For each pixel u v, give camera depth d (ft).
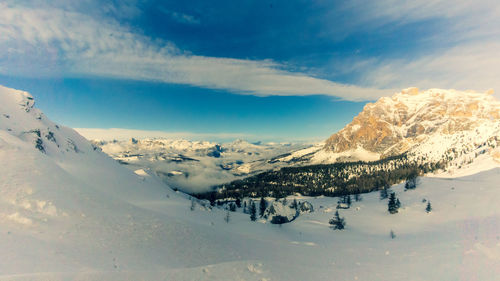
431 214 336.29
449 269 89.20
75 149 359.46
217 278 68.13
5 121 291.79
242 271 74.84
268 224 333.83
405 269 95.30
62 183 135.33
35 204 103.14
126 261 80.12
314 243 219.20
